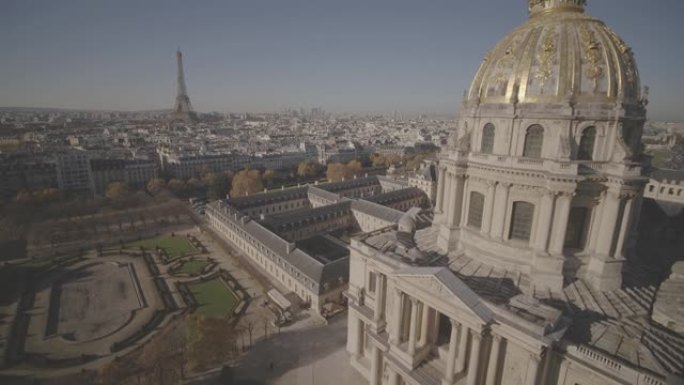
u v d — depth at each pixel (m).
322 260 152.25
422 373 70.19
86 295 133.38
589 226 67.62
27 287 138.00
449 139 87.25
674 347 51.97
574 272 68.25
